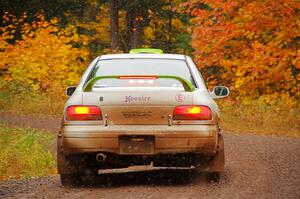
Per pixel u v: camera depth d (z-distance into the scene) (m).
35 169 20.92
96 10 68.38
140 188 15.32
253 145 25.89
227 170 18.56
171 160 16.36
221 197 13.82
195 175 16.64
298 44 39.06
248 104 38.00
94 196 14.25
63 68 44.91
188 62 16.62
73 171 15.77
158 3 62.16
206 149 15.09
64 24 58.97
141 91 15.09
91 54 64.94
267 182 16.05
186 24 69.12
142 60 16.56
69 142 15.09
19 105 40.78
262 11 38.34
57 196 14.39
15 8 56.28
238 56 41.81
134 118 15.02
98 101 15.11
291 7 38.06
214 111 15.39
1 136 25.39
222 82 43.16
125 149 15.02
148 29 70.00
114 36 61.22
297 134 33.34
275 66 40.06
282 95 38.44
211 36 40.22
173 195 14.13
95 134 14.97
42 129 31.73
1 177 19.42
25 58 44.69
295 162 20.28
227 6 39.69
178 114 15.04
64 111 15.39
